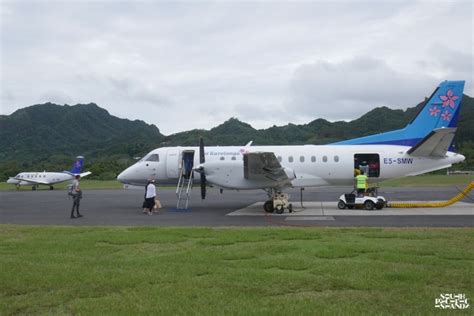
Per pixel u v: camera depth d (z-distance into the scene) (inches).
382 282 278.4
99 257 371.6
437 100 855.7
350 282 277.9
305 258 355.9
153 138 6412.4
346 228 534.0
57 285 280.2
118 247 421.1
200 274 306.7
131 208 919.0
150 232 518.9
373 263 332.8
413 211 762.2
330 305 235.3
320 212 764.6
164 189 1808.6
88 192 1588.3
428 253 368.5
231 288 268.5
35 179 2060.8
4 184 2792.8
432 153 830.5
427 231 503.5
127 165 3312.0
